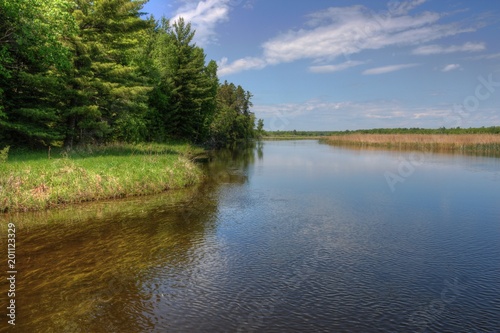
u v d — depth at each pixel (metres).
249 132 83.94
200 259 8.48
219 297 6.60
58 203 13.23
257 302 6.41
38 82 18.83
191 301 6.43
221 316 5.91
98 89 22.33
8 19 18.02
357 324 5.73
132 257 8.54
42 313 5.94
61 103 22.06
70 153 20.00
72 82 21.02
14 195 12.27
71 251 8.84
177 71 42.06
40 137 20.97
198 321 5.76
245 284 7.16
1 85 19.42
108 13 22.14
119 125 28.78
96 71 22.22
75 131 22.80
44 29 17.91
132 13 25.91
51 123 21.69
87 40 21.58
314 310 6.16
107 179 15.01
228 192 16.97
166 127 41.56
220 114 63.50
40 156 18.34
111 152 23.02
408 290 6.98
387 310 6.18
